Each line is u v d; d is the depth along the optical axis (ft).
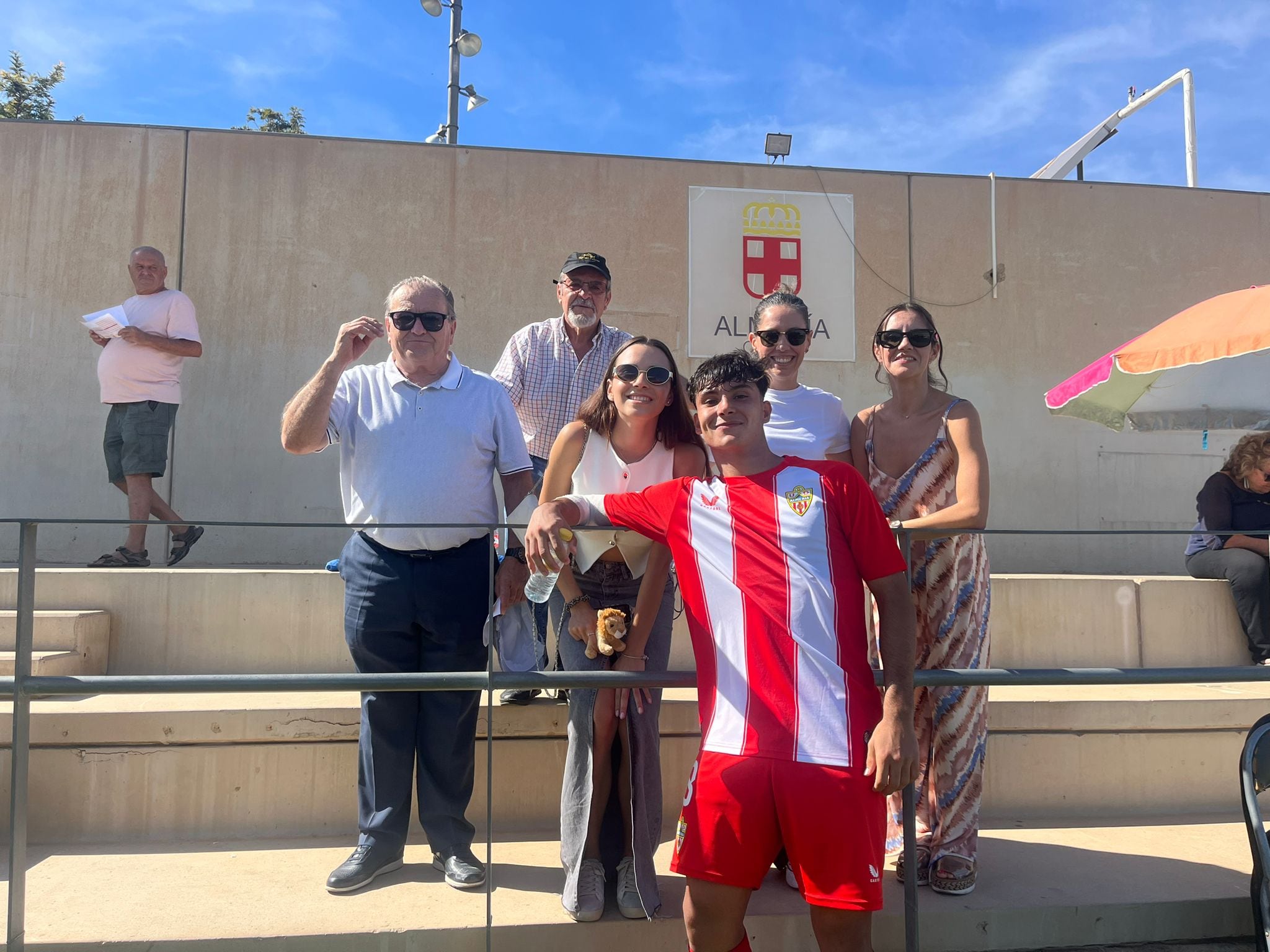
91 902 7.87
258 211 20.04
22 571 6.58
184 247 19.79
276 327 19.95
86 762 9.29
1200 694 11.35
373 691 6.70
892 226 22.04
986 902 8.20
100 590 11.68
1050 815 10.65
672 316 21.21
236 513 19.57
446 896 8.15
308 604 11.94
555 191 20.95
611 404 7.96
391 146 20.48
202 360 19.71
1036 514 21.72
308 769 9.58
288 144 20.21
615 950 7.61
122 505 19.21
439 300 8.73
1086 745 10.75
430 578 8.47
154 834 9.32
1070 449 21.98
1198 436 22.26
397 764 8.58
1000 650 13.01
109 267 19.61
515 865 8.89
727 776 6.14
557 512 6.98
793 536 6.34
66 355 19.34
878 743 5.97
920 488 8.74
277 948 7.29
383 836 8.43
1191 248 22.86
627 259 21.11
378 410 8.68
